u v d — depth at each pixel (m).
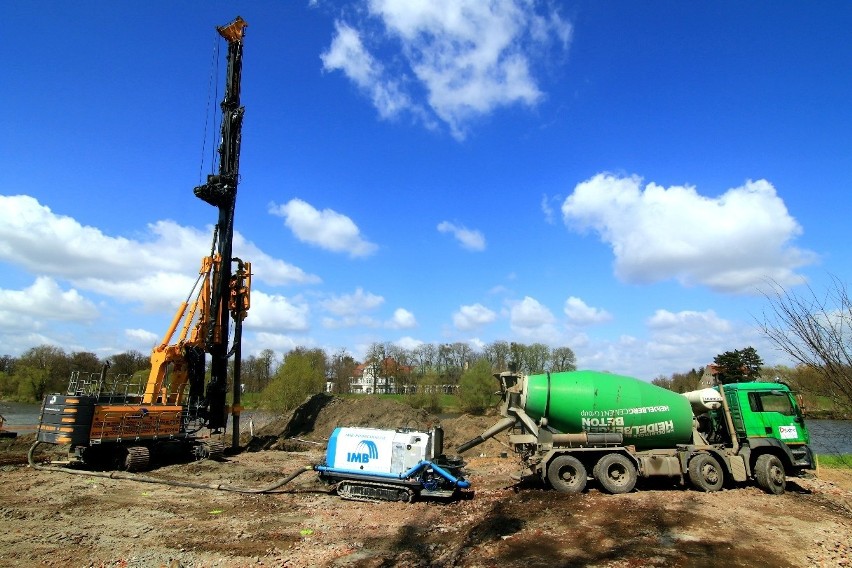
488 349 67.06
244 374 69.75
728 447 14.89
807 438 14.45
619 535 9.77
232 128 24.33
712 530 10.14
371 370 86.31
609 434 14.38
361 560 8.55
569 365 65.44
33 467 17.33
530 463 14.52
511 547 9.09
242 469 18.12
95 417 17.09
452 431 27.42
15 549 9.05
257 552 8.97
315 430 28.14
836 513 11.87
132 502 12.77
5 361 73.69
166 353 21.09
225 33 25.02
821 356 6.43
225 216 23.58
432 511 12.00
